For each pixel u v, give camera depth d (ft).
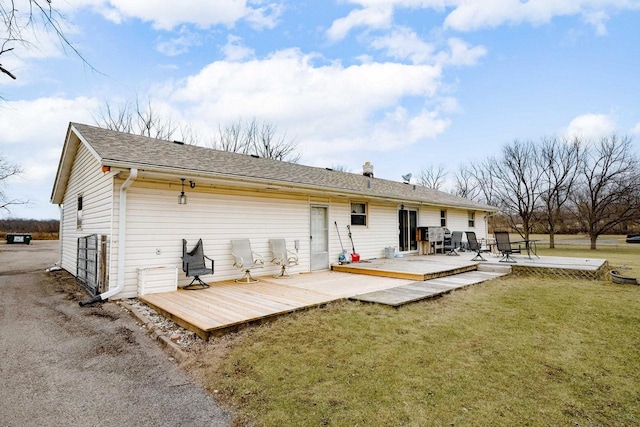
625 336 14.26
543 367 11.29
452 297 21.49
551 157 79.00
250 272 27.78
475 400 9.25
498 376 10.64
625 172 72.43
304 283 25.62
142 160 20.40
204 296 20.40
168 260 23.11
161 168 20.31
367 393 9.63
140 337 14.64
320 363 11.59
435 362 11.65
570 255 55.67
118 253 20.85
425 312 17.88
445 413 8.64
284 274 29.99
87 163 28.07
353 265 33.42
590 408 8.87
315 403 9.14
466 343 13.42
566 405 9.01
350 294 21.29
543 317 17.01
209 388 10.16
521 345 13.23
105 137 24.40
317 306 18.53
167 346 13.46
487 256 42.75
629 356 12.20
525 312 17.92
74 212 33.60
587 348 12.94
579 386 10.03
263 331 14.82
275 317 16.40
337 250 35.86
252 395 9.64
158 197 22.76
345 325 15.60
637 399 9.32
